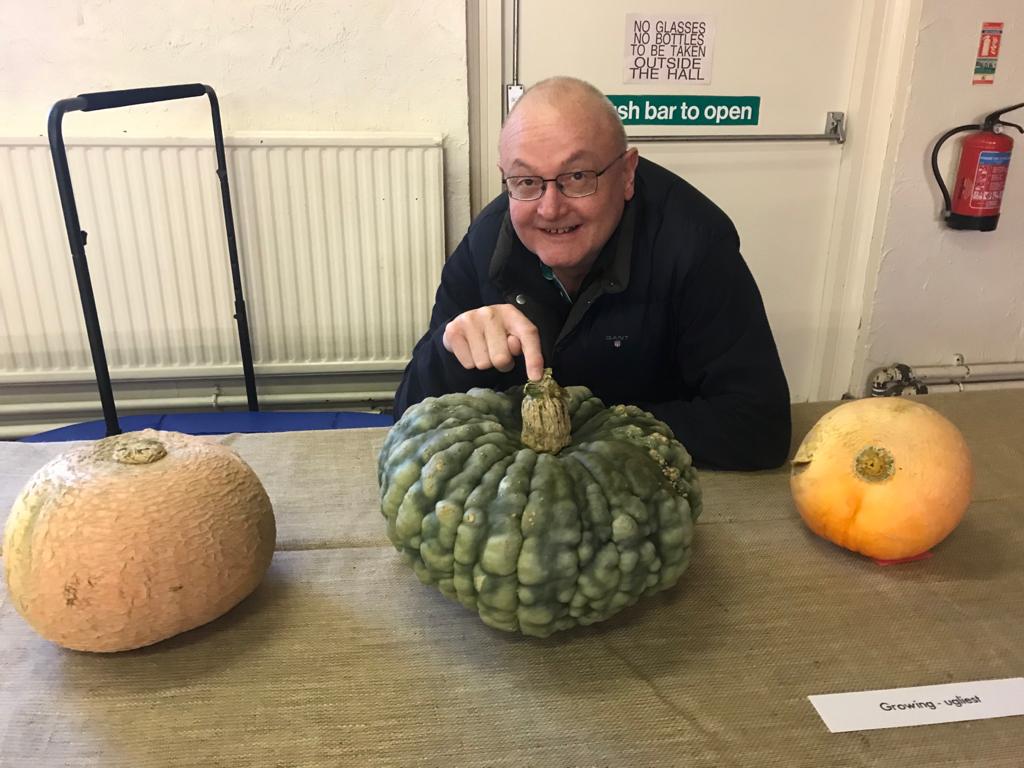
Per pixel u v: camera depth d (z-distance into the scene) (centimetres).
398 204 212
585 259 126
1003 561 97
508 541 74
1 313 208
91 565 76
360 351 226
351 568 96
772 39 222
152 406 233
